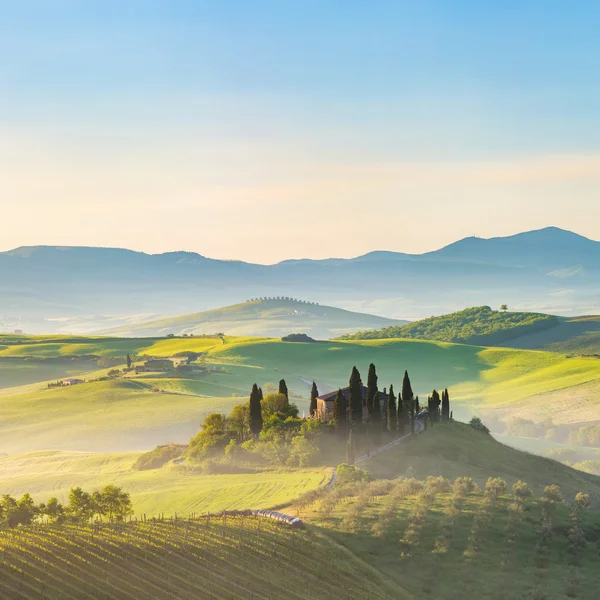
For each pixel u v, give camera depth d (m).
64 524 83.00
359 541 76.38
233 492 105.50
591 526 82.94
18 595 59.59
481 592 68.38
